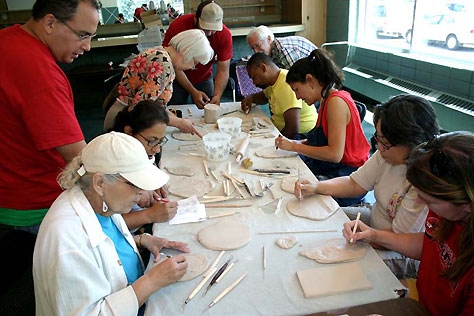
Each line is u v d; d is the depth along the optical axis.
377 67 4.18
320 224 1.30
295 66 1.91
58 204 0.97
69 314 0.86
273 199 1.48
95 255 0.95
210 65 3.28
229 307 0.95
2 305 1.96
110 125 2.14
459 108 2.99
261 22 5.47
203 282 1.03
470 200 0.80
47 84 1.33
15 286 2.08
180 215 1.38
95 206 1.00
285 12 5.42
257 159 1.88
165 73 2.00
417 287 1.14
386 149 1.27
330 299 0.97
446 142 0.85
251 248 1.18
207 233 1.26
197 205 1.45
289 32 5.00
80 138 1.43
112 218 1.13
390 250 1.30
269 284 1.02
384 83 3.89
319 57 1.83
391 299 0.94
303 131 2.63
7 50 1.30
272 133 2.25
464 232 0.86
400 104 1.21
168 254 1.17
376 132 1.28
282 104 2.44
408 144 1.21
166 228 1.31
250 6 5.35
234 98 3.89
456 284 0.93
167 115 1.71
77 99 5.23
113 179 0.93
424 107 1.20
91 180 0.96
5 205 1.54
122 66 4.72
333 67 1.83
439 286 1.01
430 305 1.06
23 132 1.42
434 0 3.44
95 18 1.40
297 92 1.96
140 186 0.94
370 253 1.14
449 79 3.17
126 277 1.06
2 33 1.36
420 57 3.56
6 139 1.42
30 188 1.52
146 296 0.97
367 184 1.49
